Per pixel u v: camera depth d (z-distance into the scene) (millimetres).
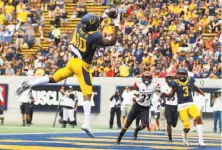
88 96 23000
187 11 59312
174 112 31094
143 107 28375
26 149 22344
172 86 27797
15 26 63438
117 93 48375
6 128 42344
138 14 60688
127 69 52438
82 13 64000
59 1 65688
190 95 27734
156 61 53219
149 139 32188
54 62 55750
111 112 48250
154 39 56750
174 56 52812
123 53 54844
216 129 46250
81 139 29984
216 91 46688
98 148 23891
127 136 34406
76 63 22875
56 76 23156
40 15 64562
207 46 54344
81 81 22953
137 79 50438
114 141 29062
